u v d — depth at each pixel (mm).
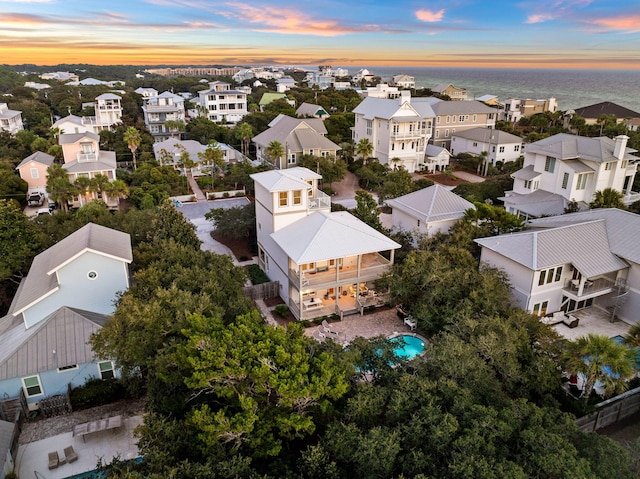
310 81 197500
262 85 158500
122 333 18000
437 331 24828
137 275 22672
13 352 20312
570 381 21438
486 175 65062
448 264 26281
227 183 59469
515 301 27656
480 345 18703
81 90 116000
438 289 24484
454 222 34125
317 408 15555
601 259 26844
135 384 20156
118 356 17750
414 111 64312
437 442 13617
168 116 87188
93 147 59438
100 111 84438
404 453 13906
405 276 26438
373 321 28062
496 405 16031
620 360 17812
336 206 43500
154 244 29031
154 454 13430
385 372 17281
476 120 77250
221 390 14648
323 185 58281
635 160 45938
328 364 15375
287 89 141250
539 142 45125
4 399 20047
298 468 13766
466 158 68625
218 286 22734
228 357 14953
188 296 19438
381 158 66938
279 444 14094
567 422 14906
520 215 41812
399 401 15055
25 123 88375
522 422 14859
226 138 78125
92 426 18594
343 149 66750
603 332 26547
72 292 22969
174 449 14000
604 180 41281
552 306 27875
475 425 13992
